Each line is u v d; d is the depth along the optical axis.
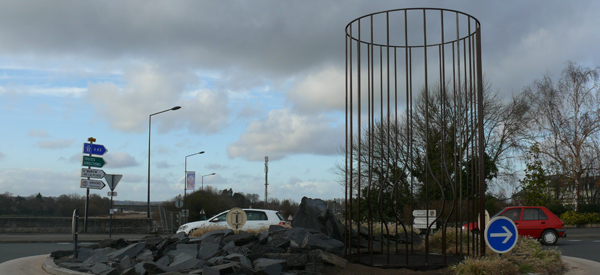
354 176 26.25
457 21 7.55
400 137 24.19
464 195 22.50
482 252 7.41
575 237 19.59
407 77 7.33
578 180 28.58
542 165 27.73
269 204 76.19
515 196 28.44
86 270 7.69
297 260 7.15
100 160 13.38
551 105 28.86
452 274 6.80
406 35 7.33
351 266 7.45
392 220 25.84
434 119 23.66
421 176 24.61
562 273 7.93
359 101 7.47
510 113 27.53
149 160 29.47
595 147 27.88
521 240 9.65
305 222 10.02
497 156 27.22
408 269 7.18
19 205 37.88
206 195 53.28
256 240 8.52
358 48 7.56
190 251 8.23
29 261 9.93
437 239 10.56
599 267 8.79
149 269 6.94
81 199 41.34
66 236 20.59
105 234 24.16
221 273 6.30
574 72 28.84
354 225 13.00
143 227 26.05
